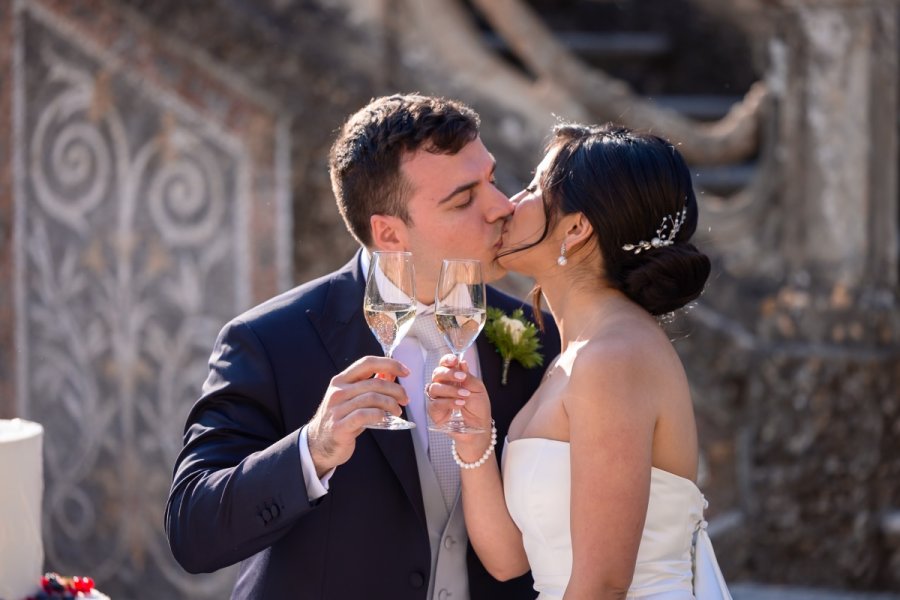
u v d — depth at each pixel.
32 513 1.83
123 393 4.74
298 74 4.49
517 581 2.49
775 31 4.93
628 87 7.52
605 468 2.06
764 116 5.43
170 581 4.73
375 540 2.32
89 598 1.89
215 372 2.39
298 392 2.38
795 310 4.88
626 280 2.23
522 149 4.72
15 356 4.89
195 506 2.18
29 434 1.84
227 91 4.51
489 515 2.32
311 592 2.30
